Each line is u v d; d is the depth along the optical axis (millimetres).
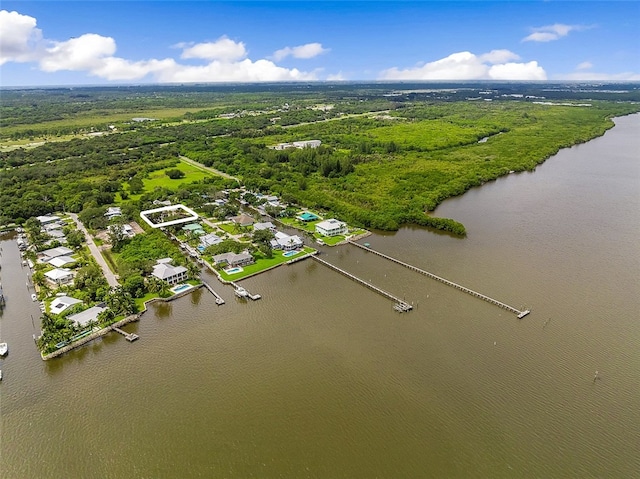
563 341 120500
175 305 142500
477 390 102375
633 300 141500
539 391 101938
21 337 125125
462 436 89875
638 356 114188
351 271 165875
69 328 122562
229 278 159375
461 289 149750
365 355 115625
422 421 93812
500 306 138375
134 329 129000
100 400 101062
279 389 103562
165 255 172750
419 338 122750
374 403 98938
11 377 108688
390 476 81250
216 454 86500
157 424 93938
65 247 186625
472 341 121000
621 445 87562
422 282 156375
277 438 90000
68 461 85688
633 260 171500
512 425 92562
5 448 88625
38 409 98625
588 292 146750
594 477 80938
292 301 144375
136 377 108562
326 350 117938
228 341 122688
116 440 90125
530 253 179250
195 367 111750
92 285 146625
